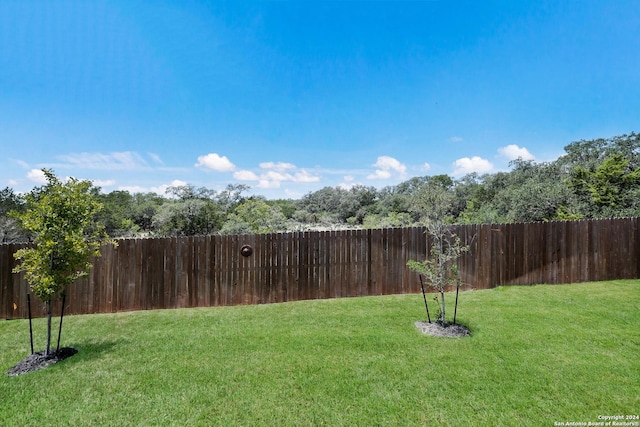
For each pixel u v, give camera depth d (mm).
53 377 3514
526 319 5207
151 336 4789
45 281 3809
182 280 6555
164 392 3186
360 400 3012
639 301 6164
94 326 5312
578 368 3564
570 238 7840
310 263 7035
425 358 3867
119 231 22391
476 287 7473
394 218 28172
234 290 6746
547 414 2777
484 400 2986
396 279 7336
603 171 16547
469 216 23469
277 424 2684
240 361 3865
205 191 31500
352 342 4395
